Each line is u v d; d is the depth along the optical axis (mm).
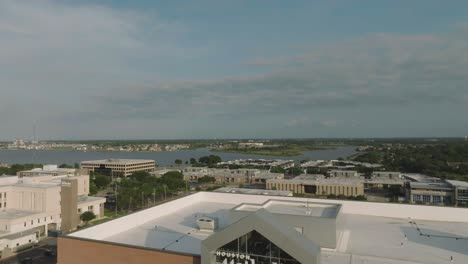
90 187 152625
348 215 39031
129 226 34406
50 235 92375
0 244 76938
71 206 98375
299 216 27734
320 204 33219
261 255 21047
